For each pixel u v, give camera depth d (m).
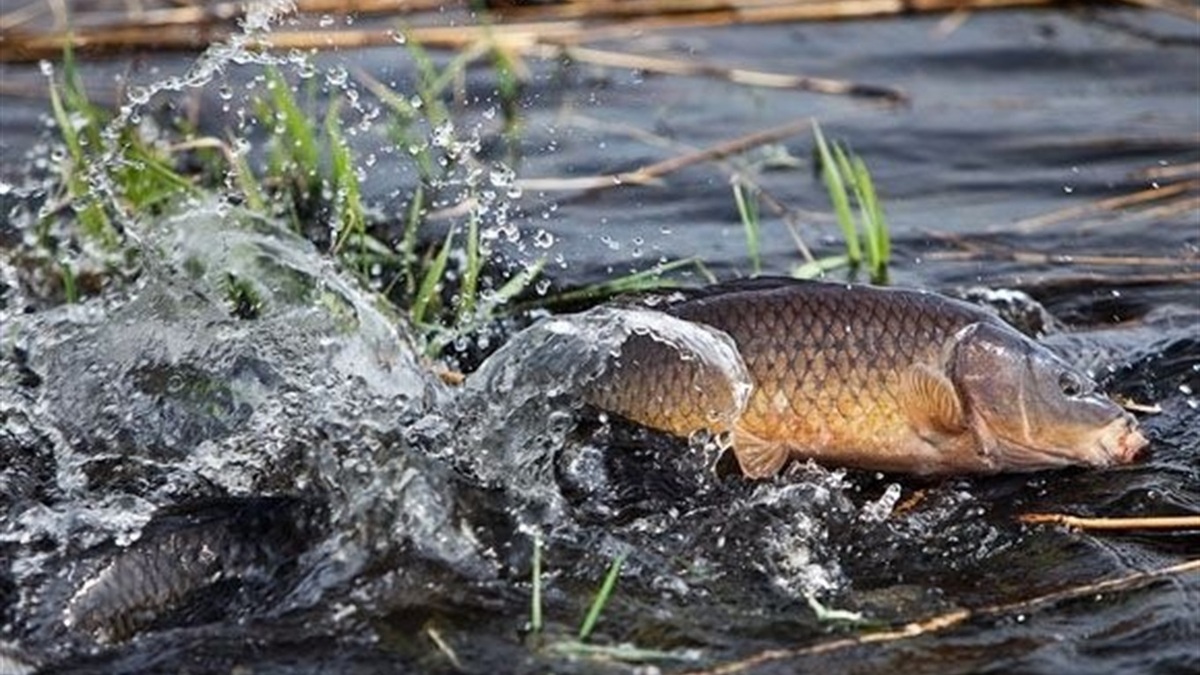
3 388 7.84
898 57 12.79
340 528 6.75
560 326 7.39
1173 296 9.27
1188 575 6.71
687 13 13.33
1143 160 11.05
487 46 11.89
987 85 12.34
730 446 7.19
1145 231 10.09
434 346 8.30
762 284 7.45
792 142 11.36
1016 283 9.43
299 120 9.78
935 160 11.14
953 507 7.15
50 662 6.12
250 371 7.58
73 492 7.12
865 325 7.21
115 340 7.90
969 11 13.58
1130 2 13.55
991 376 7.21
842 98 12.10
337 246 8.80
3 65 12.11
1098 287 9.39
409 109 10.40
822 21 13.43
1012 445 7.29
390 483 6.84
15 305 8.79
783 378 7.17
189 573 6.59
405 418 7.34
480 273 9.23
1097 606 6.51
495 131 11.24
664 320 7.24
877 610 6.48
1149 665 6.14
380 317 7.80
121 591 6.50
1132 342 8.62
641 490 7.09
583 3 13.30
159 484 7.16
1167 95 12.09
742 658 6.17
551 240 9.38
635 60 12.52
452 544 6.71
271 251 8.23
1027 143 11.34
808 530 6.92
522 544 6.76
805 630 6.34
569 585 6.57
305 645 6.22
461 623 6.34
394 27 12.63
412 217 9.24
